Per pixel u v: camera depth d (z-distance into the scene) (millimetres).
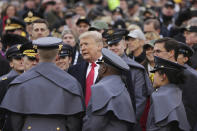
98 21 26797
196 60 22016
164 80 17844
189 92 18250
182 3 41844
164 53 19156
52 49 16688
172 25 34094
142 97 20625
